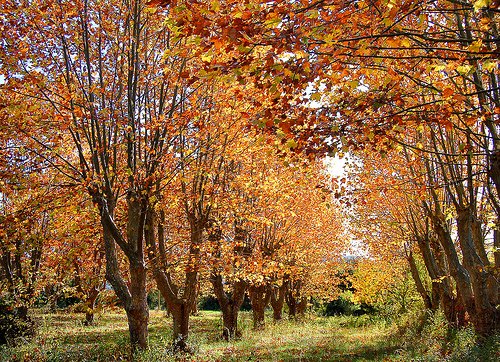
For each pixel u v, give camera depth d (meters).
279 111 4.79
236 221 14.96
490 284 8.86
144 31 10.55
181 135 11.41
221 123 10.93
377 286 22.64
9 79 7.76
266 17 3.44
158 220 12.44
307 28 3.55
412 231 14.72
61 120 8.02
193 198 11.72
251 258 13.99
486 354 7.39
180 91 10.66
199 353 11.70
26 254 16.64
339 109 5.13
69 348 12.01
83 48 9.77
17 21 8.27
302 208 19.70
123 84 10.16
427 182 10.59
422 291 16.45
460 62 4.19
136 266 9.41
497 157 6.14
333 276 31.72
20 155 8.62
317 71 4.05
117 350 10.73
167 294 11.43
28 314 15.91
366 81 6.55
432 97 6.88
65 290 13.85
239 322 23.69
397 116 5.00
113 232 9.22
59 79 8.41
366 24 4.51
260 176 13.27
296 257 22.64
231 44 3.42
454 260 10.31
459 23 5.79
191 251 11.70
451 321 13.27
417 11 3.86
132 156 9.77
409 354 10.47
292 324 24.98
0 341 13.10
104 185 9.24
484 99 6.29
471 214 8.78
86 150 12.79
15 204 11.07
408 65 5.58
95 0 9.59
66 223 11.27
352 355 12.05
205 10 3.22
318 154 5.02
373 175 12.97
